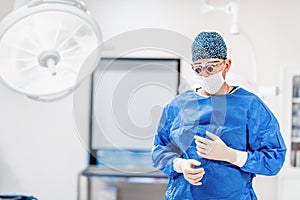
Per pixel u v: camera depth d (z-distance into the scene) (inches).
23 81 47.0
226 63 51.0
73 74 47.8
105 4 154.2
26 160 156.4
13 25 42.0
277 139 61.4
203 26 145.5
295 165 147.0
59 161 156.2
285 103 146.5
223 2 147.9
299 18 149.9
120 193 154.0
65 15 43.0
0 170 156.6
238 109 60.7
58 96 51.3
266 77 149.5
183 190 59.6
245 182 60.4
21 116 155.8
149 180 141.8
